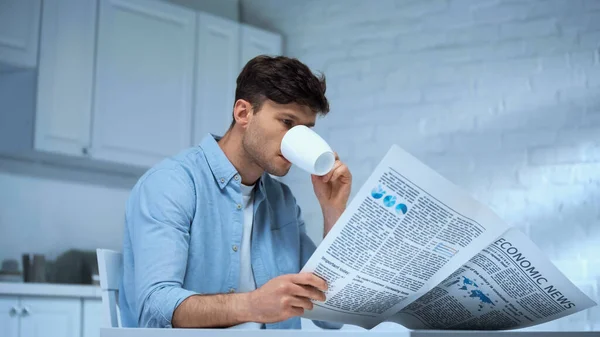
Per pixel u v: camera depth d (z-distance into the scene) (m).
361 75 4.07
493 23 3.74
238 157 1.61
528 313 1.30
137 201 1.50
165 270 1.37
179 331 1.11
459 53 3.80
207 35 4.19
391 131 3.93
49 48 3.56
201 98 4.13
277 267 1.70
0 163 3.68
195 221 1.54
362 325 1.35
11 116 3.61
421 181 1.09
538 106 3.58
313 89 1.49
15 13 3.47
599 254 3.35
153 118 3.93
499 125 3.65
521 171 3.56
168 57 4.02
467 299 1.30
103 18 3.77
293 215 1.77
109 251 1.51
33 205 3.79
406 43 3.96
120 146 3.78
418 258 1.19
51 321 3.26
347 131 4.05
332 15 4.24
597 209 3.38
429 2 3.92
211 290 1.58
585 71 3.50
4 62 3.42
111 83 3.78
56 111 3.57
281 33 4.44
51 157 3.75
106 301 1.48
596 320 3.29
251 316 1.20
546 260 1.17
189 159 1.61
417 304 1.33
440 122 3.80
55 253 3.84
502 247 1.18
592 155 3.43
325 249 1.15
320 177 1.63
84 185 4.01
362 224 1.12
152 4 3.97
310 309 1.20
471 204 1.12
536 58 3.61
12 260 3.66
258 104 1.51
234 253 1.62
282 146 1.43
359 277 1.20
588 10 3.52
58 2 3.61
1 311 3.09
